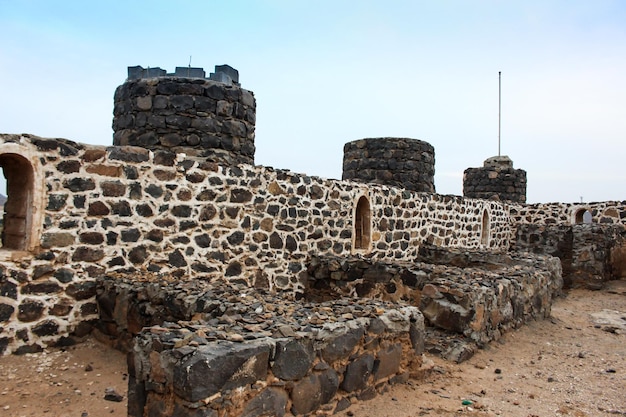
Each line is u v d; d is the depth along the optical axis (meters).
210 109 8.94
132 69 9.36
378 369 4.65
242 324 4.15
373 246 11.05
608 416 4.57
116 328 6.17
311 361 3.92
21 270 5.93
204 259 7.73
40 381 5.13
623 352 6.88
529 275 8.36
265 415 3.54
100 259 6.59
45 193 6.09
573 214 17.62
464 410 4.50
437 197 13.41
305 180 9.38
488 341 6.77
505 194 20.59
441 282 6.94
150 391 3.53
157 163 7.18
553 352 6.77
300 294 9.24
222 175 7.98
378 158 14.40
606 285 12.77
